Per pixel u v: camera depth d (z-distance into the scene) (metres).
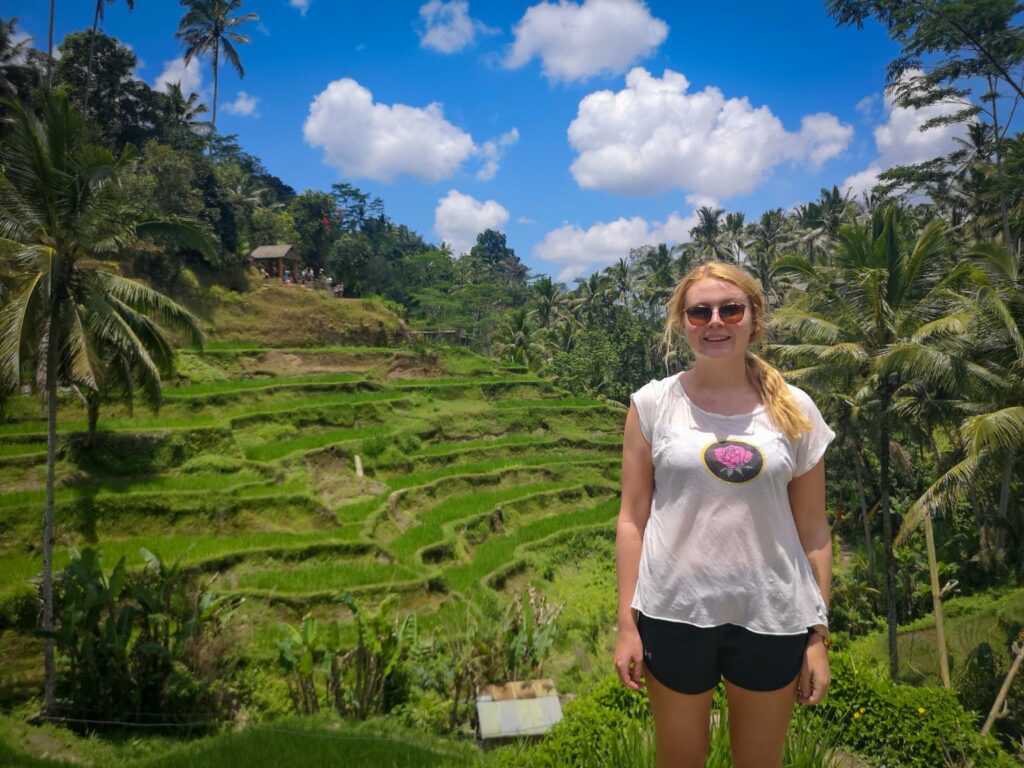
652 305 69.12
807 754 3.82
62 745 14.20
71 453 24.94
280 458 28.72
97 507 22.31
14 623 17.50
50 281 15.11
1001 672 20.77
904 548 28.58
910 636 24.09
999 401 18.48
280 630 19.00
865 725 6.60
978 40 25.11
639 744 4.00
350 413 36.03
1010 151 27.31
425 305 70.12
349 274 61.94
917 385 20.59
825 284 22.16
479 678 16.94
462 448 36.59
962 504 30.03
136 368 20.38
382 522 26.58
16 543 20.66
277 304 44.88
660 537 2.61
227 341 41.31
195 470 26.55
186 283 41.44
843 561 31.81
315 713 15.69
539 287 75.19
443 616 21.30
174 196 40.56
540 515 32.25
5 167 15.23
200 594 17.69
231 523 23.98
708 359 2.64
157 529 22.95
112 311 17.52
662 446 2.65
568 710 5.45
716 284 2.68
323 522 25.28
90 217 15.86
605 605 24.09
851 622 26.59
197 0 53.88
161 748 14.55
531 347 62.38
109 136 45.22
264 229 59.81
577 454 40.06
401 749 11.53
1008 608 22.52
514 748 5.56
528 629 17.98
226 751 11.48
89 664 15.84
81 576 15.86
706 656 2.52
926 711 6.50
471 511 29.47
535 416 42.88
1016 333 17.56
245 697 16.52
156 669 16.42
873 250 20.58
